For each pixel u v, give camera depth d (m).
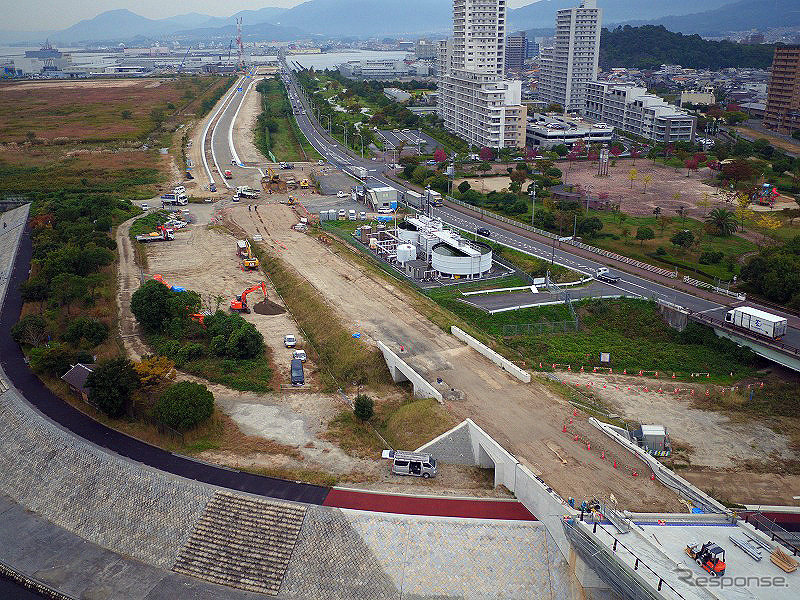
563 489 72.69
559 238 169.75
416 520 71.19
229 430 91.25
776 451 88.62
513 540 69.31
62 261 136.50
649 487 73.44
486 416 88.62
